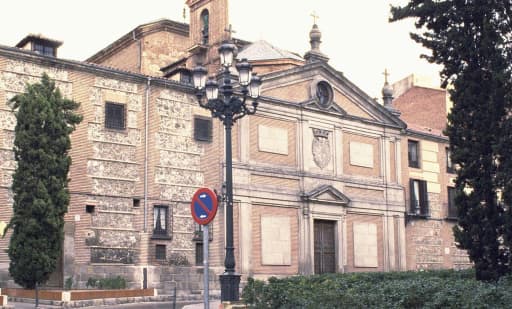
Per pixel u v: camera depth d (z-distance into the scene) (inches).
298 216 1574.8
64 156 1130.7
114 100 1341.0
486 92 822.5
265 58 1717.5
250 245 1470.2
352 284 811.4
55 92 1138.0
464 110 834.8
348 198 1668.3
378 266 1729.8
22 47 1344.7
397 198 1800.0
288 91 1604.3
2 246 1169.4
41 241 1088.8
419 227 1867.6
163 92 1412.4
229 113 908.6
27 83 1183.6
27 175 1087.6
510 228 792.3
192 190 1419.8
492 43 811.4
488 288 637.9
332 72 1692.9
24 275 1086.4
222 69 1503.4
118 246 1302.9
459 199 834.8
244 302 770.8
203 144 1450.5
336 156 1673.2
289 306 697.0
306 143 1614.2
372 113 1782.7
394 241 1780.3
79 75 1301.7
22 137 1097.4
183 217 1401.3
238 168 1473.9
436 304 616.1
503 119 807.1
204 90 937.5
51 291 1035.3
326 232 1638.8
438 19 856.3
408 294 647.1
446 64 858.1
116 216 1310.3
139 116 1369.3
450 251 1930.4
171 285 1358.3
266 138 1544.0
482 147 816.9
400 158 1833.2
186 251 1395.2
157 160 1382.9
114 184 1316.4
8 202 1192.2
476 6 825.5
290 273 1533.0
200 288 1397.6
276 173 1542.8
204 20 1675.7
